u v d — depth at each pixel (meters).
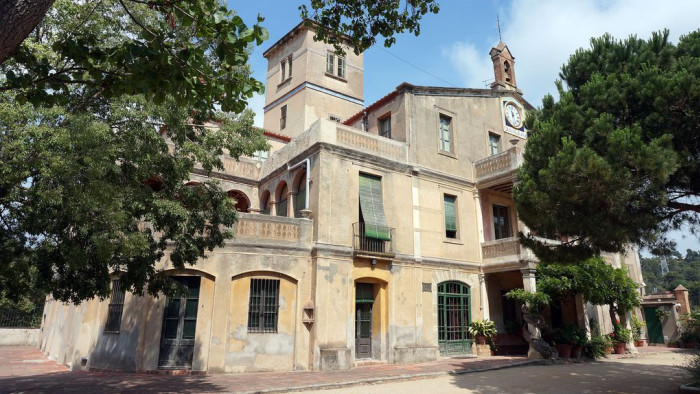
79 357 14.62
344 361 14.34
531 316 16.80
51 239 7.95
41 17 3.87
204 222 11.10
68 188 7.53
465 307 18.56
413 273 17.03
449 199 19.39
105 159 8.02
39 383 11.39
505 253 18.41
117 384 11.16
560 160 9.39
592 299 17.34
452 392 10.29
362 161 16.83
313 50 26.48
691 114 8.53
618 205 9.00
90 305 15.10
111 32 9.16
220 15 5.22
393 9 8.34
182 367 13.41
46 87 5.96
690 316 24.55
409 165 18.06
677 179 9.35
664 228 10.15
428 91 19.77
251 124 11.88
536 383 11.48
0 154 7.57
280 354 14.03
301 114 25.44
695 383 10.09
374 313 16.33
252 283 14.30
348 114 26.91
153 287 10.31
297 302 14.59
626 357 18.31
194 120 11.04
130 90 5.81
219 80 6.22
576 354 17.00
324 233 15.16
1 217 8.20
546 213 10.30
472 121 21.17
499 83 22.94
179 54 5.51
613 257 21.39
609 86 9.95
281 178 18.47
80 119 7.98
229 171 20.11
